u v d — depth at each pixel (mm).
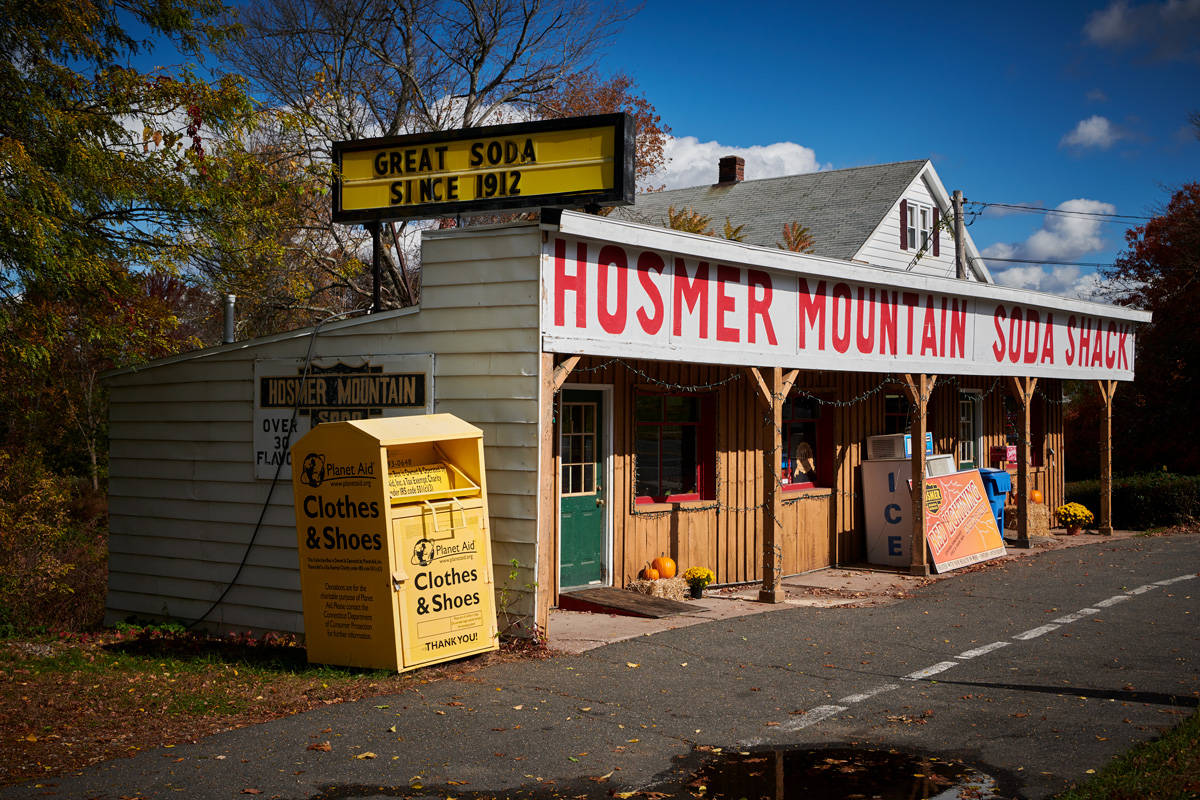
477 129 9148
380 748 5762
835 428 14805
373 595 7602
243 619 10320
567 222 8430
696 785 5230
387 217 9508
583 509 11039
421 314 9070
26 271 11711
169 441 10859
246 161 13672
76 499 20953
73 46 12469
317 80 20281
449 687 7113
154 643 9727
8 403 17375
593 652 8188
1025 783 5203
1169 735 5816
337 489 7727
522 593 8453
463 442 8156
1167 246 26312
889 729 6207
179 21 13320
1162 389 26484
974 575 12953
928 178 26641
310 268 22531
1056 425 20969
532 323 8398
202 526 10609
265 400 10125
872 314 12812
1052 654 8328
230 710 6652
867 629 9328
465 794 5066
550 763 5547
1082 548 15570
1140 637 9008
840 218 25062
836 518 14758
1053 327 17062
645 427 12000
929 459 14719
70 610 13625
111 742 5926
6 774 5293
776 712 6574
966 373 14695
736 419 13086
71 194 12391
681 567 12195
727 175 29984
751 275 10828
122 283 13320
